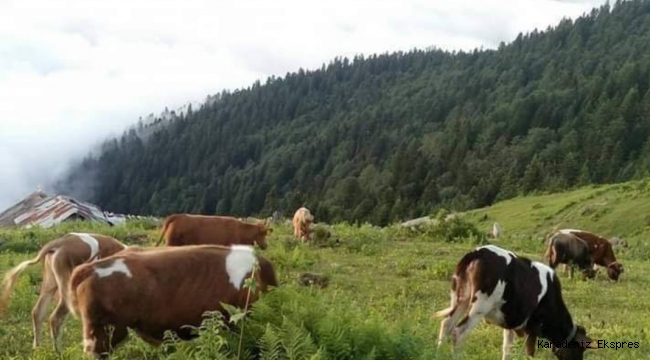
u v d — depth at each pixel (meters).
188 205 152.25
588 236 22.47
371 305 15.58
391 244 25.88
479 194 106.06
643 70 140.12
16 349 11.25
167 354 8.98
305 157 151.62
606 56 170.62
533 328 11.80
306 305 8.80
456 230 28.44
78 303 8.74
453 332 11.48
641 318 15.87
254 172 154.12
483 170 116.88
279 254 19.75
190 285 8.92
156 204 159.00
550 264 22.64
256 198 142.38
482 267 11.45
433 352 8.55
